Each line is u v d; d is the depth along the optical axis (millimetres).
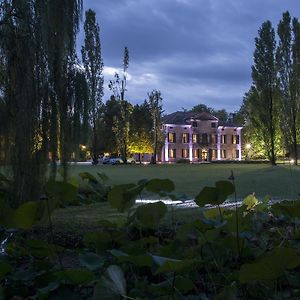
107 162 49531
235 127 65000
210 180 17062
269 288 2412
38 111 8008
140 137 51375
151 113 52094
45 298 2184
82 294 2340
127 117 47906
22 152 7801
